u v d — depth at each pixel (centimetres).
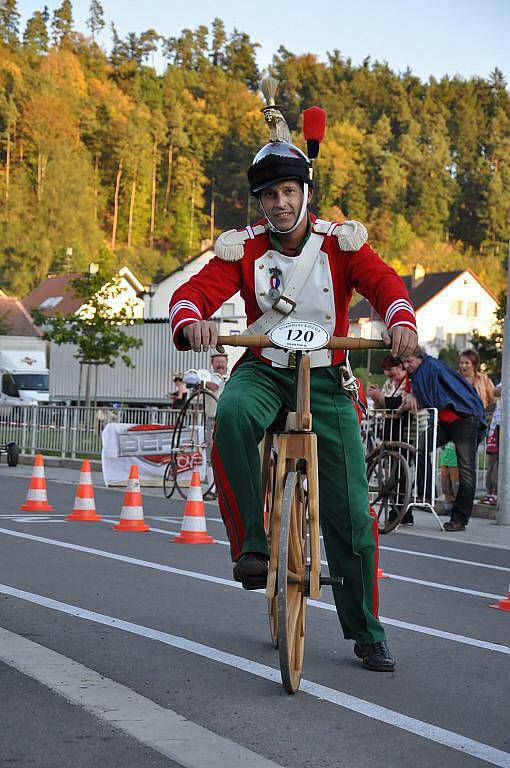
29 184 16075
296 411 518
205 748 436
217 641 638
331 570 570
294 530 520
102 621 688
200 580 870
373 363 7812
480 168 19800
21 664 564
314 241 533
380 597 833
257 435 521
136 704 496
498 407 1616
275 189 524
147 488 1869
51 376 5412
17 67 18188
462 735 470
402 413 1330
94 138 17538
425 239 18425
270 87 553
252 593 812
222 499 523
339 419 541
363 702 516
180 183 18175
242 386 526
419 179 19175
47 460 2464
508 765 432
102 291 4819
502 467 1456
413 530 1373
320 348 504
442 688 549
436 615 760
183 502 1633
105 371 5222
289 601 513
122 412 2092
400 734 467
